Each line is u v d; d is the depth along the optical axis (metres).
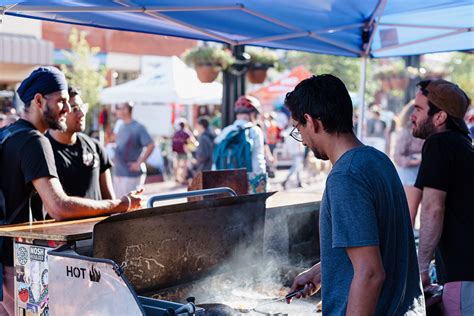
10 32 14.01
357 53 4.63
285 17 3.72
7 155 2.82
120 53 17.66
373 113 11.22
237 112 5.39
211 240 2.85
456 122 3.01
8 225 2.62
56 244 2.43
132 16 3.40
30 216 2.84
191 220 2.73
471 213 2.79
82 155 3.34
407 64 8.73
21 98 2.99
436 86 3.03
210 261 2.85
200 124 10.27
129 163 7.64
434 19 3.99
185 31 3.92
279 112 17.59
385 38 4.48
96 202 2.86
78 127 3.28
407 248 1.94
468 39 4.30
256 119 5.47
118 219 2.35
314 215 3.61
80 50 15.95
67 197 2.77
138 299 1.89
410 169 6.58
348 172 1.80
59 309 2.10
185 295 2.69
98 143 3.52
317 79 1.92
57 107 2.96
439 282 3.00
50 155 2.80
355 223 1.75
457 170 2.80
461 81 13.17
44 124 2.99
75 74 15.90
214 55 6.68
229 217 2.94
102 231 2.31
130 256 2.44
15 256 2.58
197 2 3.24
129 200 2.97
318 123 1.90
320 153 1.94
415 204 3.04
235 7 3.35
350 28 4.18
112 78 19.50
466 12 3.80
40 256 2.48
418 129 3.10
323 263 1.88
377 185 1.82
